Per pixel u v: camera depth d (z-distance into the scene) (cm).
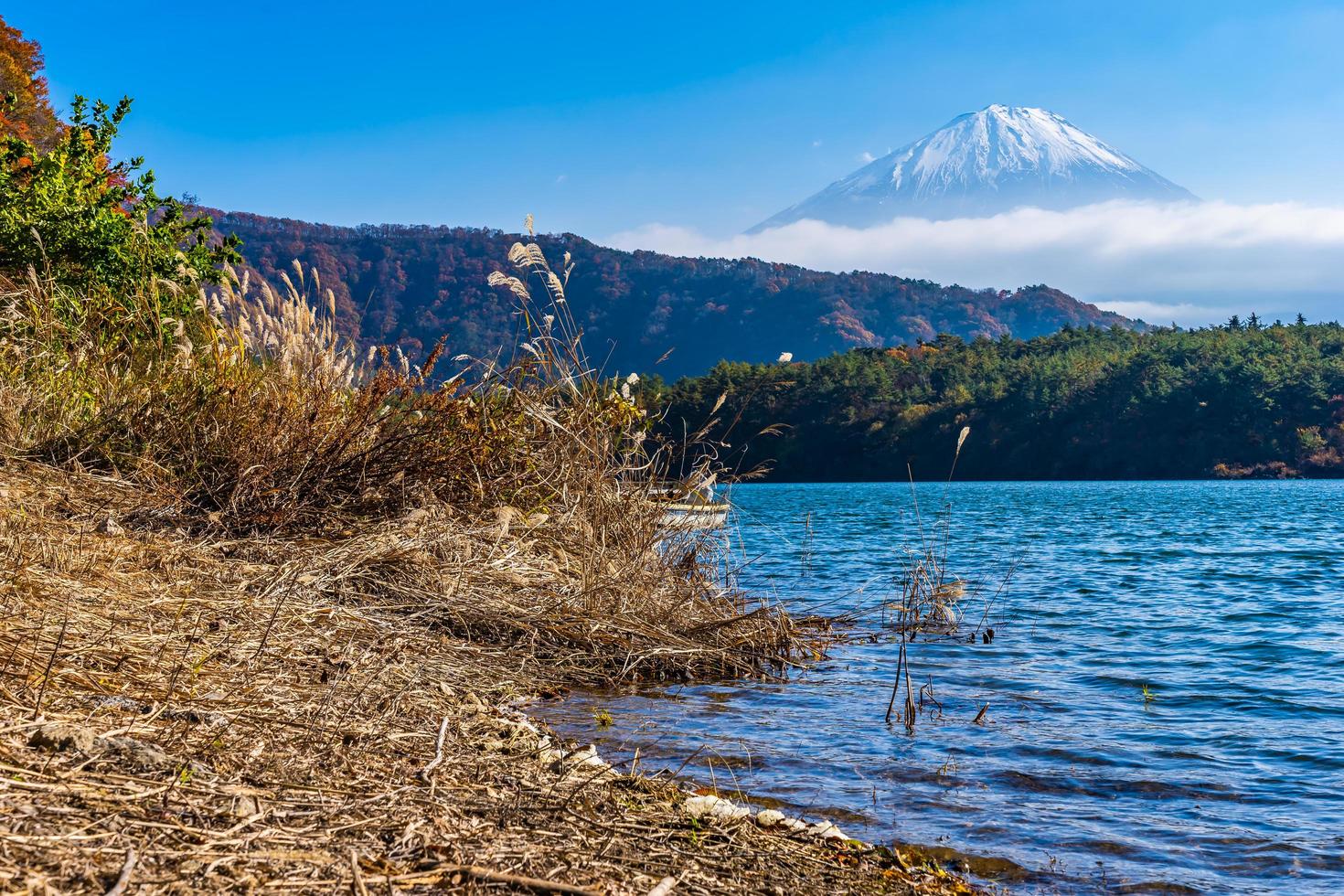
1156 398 10050
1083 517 3628
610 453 950
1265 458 9494
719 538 991
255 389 866
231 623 570
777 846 407
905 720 650
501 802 383
